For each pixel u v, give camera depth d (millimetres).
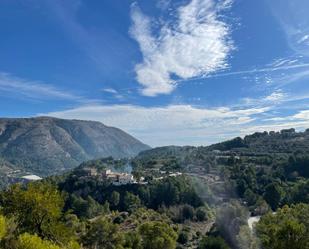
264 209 69125
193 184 98125
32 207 27156
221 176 103000
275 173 114938
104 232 62375
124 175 167375
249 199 78438
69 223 69688
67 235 27828
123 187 145375
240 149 191000
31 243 16672
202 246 56375
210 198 86000
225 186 87375
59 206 28688
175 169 160875
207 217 84125
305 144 178875
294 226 31156
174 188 114125
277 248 31469
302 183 91000
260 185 102438
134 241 62875
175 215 93562
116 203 132375
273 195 86250
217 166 125188
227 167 120938
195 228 81250
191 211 89938
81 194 150625
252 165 125000
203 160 151625
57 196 28578
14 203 27062
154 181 136250
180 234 75375
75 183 162625
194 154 178250
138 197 126188
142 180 151375
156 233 62062
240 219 55125
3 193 27812
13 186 28016
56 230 27422
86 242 61438
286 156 142750
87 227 71688
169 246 61688
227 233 54344
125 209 123062
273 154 158125
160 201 120562
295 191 87812
